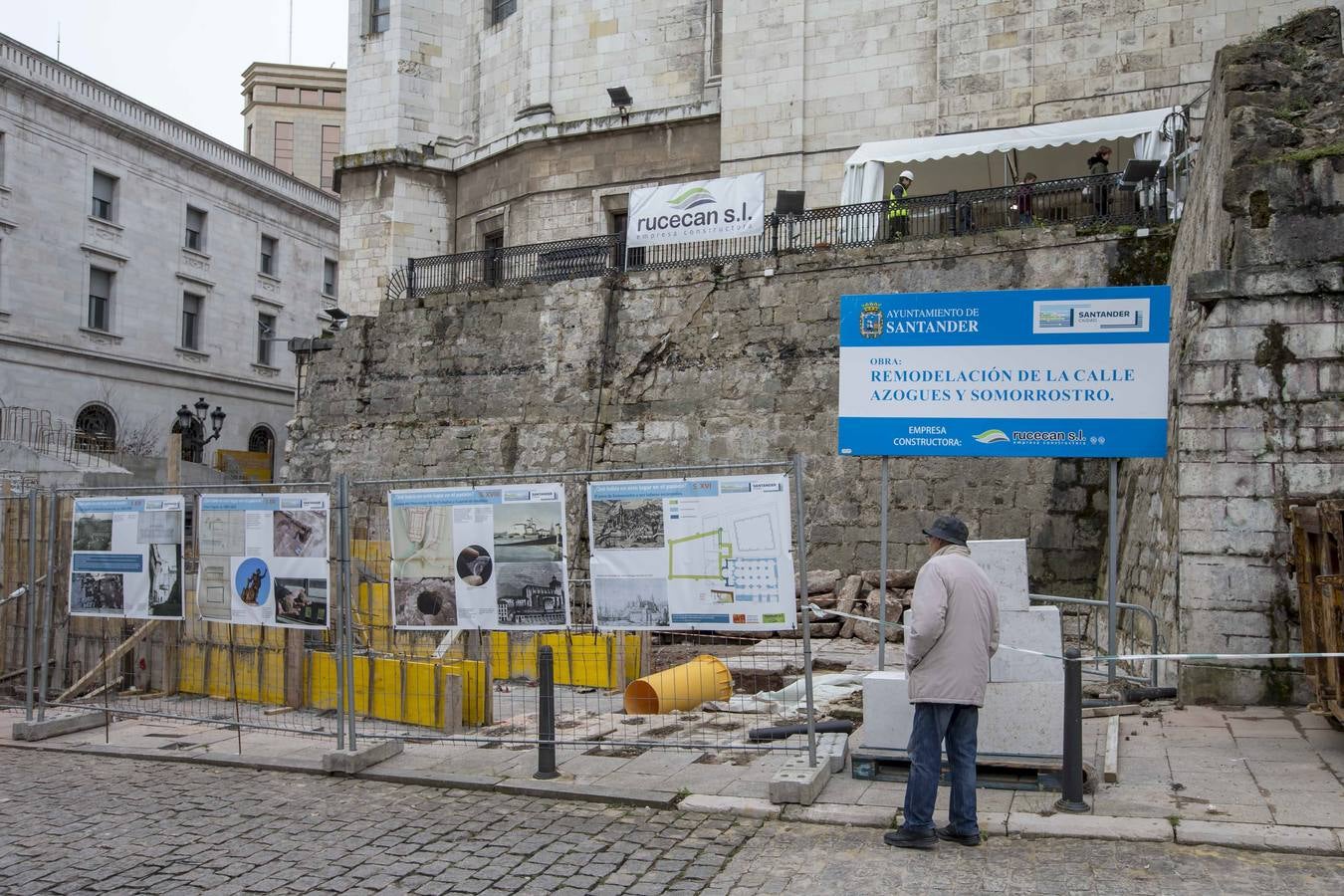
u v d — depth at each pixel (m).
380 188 27.09
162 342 37.88
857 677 10.81
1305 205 9.40
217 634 10.95
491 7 27.67
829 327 17.22
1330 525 7.29
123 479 27.36
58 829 6.72
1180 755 7.44
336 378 21.77
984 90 20.27
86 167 35.03
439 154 27.47
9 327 32.44
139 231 37.06
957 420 9.95
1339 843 5.59
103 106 35.41
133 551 9.58
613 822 6.59
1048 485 15.35
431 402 20.58
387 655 10.44
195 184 39.59
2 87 32.09
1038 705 6.88
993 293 9.94
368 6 27.94
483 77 27.48
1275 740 7.76
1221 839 5.75
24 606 11.69
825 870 5.62
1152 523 11.78
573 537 18.27
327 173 61.78
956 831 5.93
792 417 17.25
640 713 9.67
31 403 33.09
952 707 5.92
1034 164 20.66
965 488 15.85
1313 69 10.09
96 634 11.28
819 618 14.24
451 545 8.21
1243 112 9.90
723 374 17.91
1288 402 9.26
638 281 18.92
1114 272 15.35
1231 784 6.67
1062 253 15.68
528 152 25.48
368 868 5.86
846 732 8.47
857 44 21.67
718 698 10.08
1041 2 19.95
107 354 35.53
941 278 16.42
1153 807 6.27
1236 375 9.41
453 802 7.13
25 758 8.83
